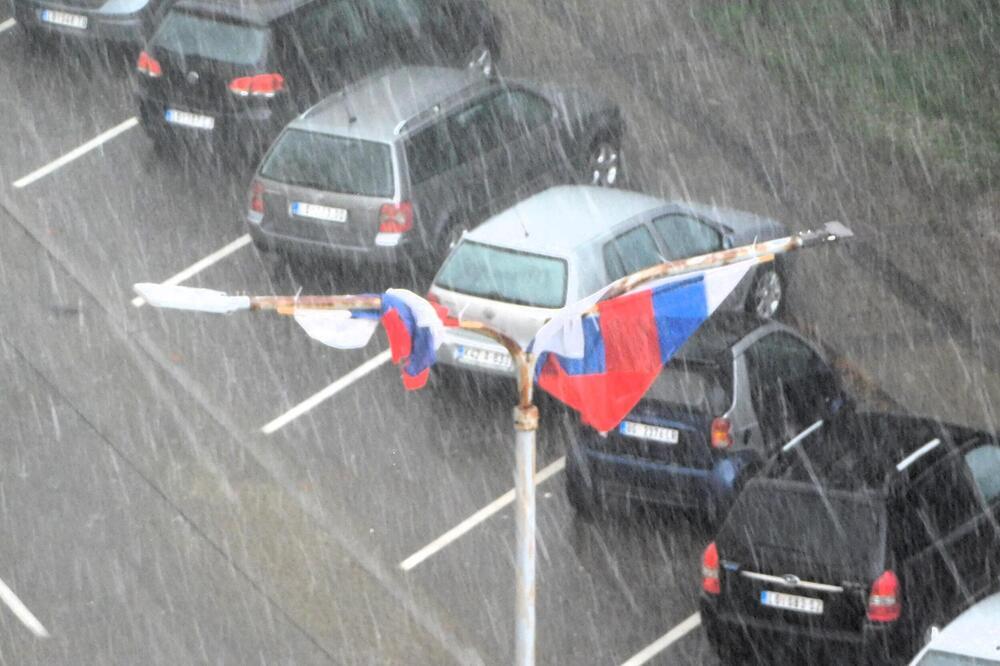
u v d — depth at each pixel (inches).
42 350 2166.6
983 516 1697.8
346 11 2588.6
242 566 1835.6
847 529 1603.1
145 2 2721.5
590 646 1722.4
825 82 2883.9
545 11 3043.8
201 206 2465.6
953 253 2469.2
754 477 1679.4
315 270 2333.9
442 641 1734.7
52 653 1695.4
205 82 2465.6
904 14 3046.3
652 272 1312.7
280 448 2025.1
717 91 2842.0
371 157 2229.3
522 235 2052.2
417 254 2250.2
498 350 2030.0
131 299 2269.9
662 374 1843.0
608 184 2546.8
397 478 1980.8
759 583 1615.4
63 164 2534.5
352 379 2155.5
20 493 1929.1
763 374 1875.0
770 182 2603.3
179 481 1961.1
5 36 2849.4
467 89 2372.0
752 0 3053.6
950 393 2177.7
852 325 2306.8
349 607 1781.5
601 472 1867.6
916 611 1595.7
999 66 2947.8
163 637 1727.4
